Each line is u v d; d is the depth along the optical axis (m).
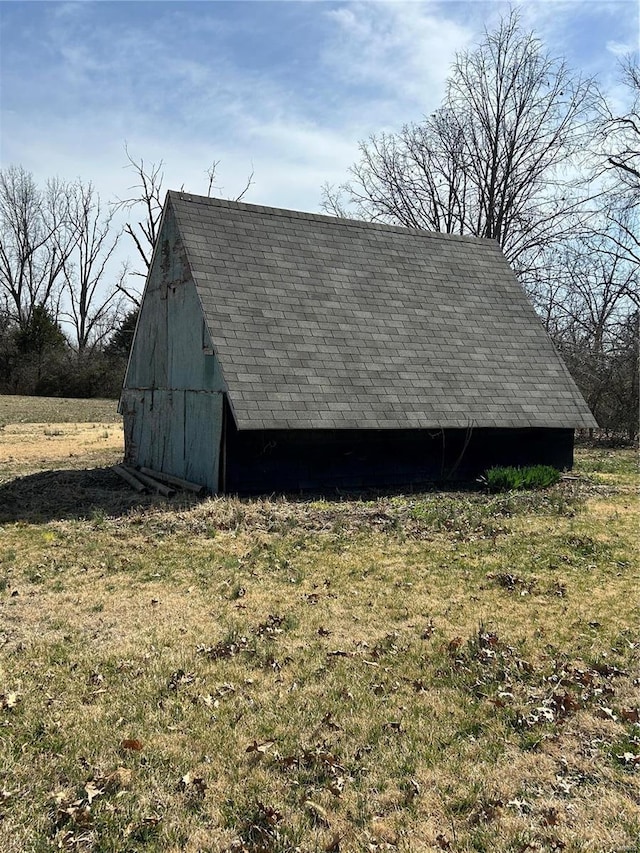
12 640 6.17
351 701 5.11
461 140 35.03
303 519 10.70
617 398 24.92
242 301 13.10
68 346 56.09
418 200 36.69
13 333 53.00
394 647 6.09
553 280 30.98
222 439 12.20
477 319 15.88
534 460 15.57
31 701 5.05
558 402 15.02
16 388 51.19
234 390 11.72
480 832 3.74
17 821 3.79
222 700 5.11
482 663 5.77
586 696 5.21
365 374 13.23
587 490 13.93
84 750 4.45
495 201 34.78
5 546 9.30
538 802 3.99
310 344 13.12
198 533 9.91
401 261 16.12
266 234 14.64
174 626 6.53
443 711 4.99
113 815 3.84
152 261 15.42
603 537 10.09
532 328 16.45
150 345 15.66
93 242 54.38
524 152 33.62
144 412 15.98
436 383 13.95
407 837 3.71
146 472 14.92
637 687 5.38
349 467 13.41
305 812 3.89
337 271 14.92
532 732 4.71
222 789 4.09
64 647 6.00
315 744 4.54
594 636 6.41
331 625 6.61
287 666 5.68
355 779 4.19
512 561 8.80
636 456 20.44
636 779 4.19
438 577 8.12
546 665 5.77
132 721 4.79
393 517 10.95
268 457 12.62
